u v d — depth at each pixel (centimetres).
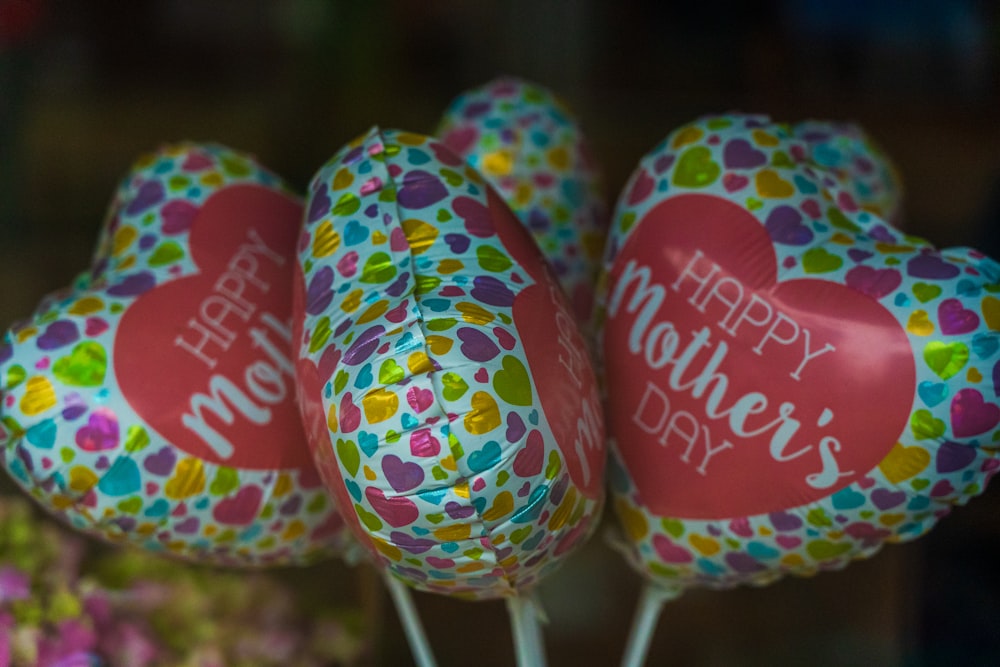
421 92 173
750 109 171
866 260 57
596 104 177
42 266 134
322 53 157
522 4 186
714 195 60
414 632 68
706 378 59
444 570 53
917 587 91
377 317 52
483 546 52
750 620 102
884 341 56
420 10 179
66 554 73
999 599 86
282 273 63
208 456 60
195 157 65
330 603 83
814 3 166
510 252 56
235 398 60
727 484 59
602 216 70
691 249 60
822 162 70
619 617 105
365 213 56
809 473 57
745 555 60
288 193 67
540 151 68
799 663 97
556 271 65
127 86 169
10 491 78
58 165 150
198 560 64
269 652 77
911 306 56
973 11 161
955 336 55
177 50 175
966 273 56
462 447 51
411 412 51
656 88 179
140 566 75
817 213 59
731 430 58
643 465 61
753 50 173
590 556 112
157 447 59
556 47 186
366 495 52
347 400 52
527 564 54
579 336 58
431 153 58
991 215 95
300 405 56
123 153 156
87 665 69
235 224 63
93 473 58
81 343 59
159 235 62
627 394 61
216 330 60
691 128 62
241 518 61
